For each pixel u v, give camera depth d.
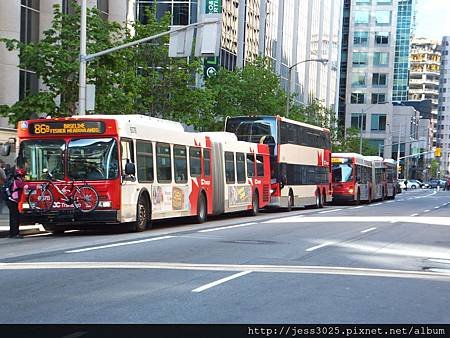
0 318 8.23
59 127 19.38
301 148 38.75
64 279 11.10
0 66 32.34
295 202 37.38
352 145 86.69
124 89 28.55
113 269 12.30
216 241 17.97
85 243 17.02
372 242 19.02
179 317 8.45
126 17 42.28
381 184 58.19
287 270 12.84
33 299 9.41
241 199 29.89
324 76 109.38
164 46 33.72
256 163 32.25
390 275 12.66
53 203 19.12
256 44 73.38
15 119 26.03
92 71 25.95
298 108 64.25
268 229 22.62
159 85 33.94
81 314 8.52
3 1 32.31
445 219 30.81
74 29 26.48
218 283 11.06
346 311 9.09
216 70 52.38
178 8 56.50
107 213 19.00
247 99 47.34
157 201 21.84
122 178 19.30
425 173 176.12
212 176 27.09
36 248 15.75
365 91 141.75
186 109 35.44
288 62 87.12
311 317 8.62
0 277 11.24
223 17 62.09
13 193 18.53
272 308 9.16
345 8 143.25
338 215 32.72
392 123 147.50
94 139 19.25
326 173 44.31
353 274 12.59
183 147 24.23
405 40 166.12
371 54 141.75
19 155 19.55
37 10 35.81
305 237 19.84
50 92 26.59
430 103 195.38
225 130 35.19
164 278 11.43
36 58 25.61
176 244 16.98
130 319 8.29
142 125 20.92
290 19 87.38
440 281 12.15
